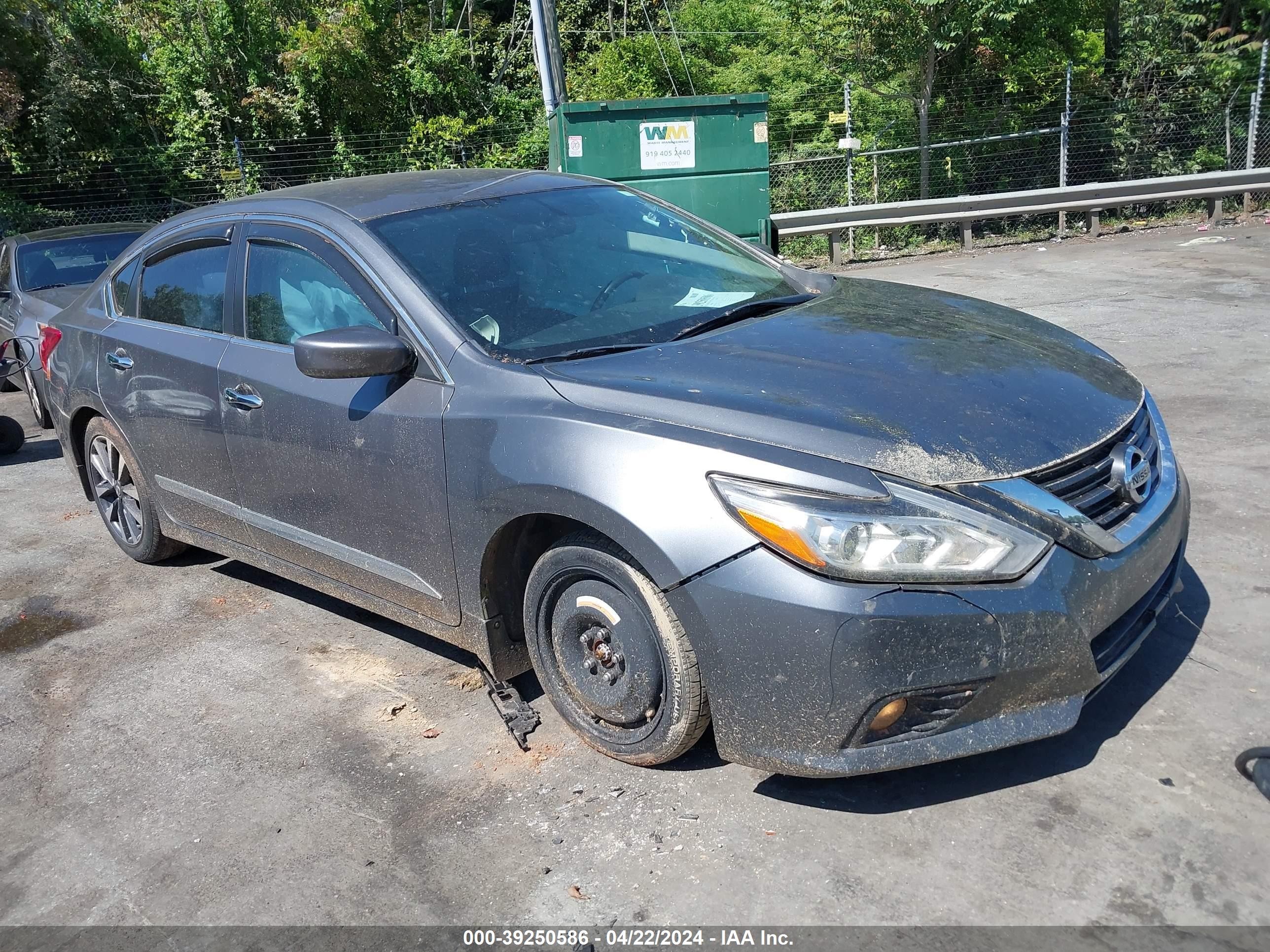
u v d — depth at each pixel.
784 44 19.33
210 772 3.21
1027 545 2.47
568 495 2.75
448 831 2.81
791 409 2.67
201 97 17.45
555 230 3.72
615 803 2.85
